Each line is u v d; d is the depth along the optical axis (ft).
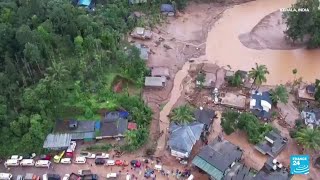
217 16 506.89
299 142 337.93
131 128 350.23
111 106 364.99
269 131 350.02
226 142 337.11
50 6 414.41
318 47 457.68
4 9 399.44
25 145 334.24
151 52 443.73
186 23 491.31
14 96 351.67
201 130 345.92
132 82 398.21
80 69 383.65
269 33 479.82
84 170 325.42
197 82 402.11
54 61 370.53
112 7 459.32
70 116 361.10
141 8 494.59
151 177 322.96
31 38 361.71
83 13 429.38
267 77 423.23
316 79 394.52
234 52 454.81
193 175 324.80
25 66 358.64
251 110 374.43
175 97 396.37
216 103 385.09
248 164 335.88
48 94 346.95
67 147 339.57
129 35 460.55
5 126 336.70
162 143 352.49
